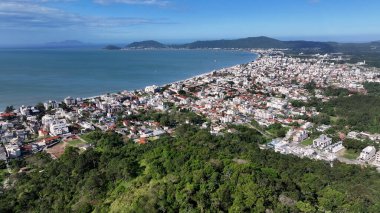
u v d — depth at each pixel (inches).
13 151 7652.6
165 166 5383.9
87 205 4783.5
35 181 5925.2
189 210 3964.1
